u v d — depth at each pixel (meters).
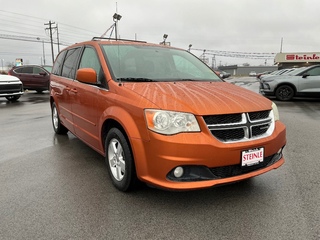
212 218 2.63
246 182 3.39
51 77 5.78
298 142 5.13
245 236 2.36
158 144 2.57
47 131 6.19
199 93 3.00
